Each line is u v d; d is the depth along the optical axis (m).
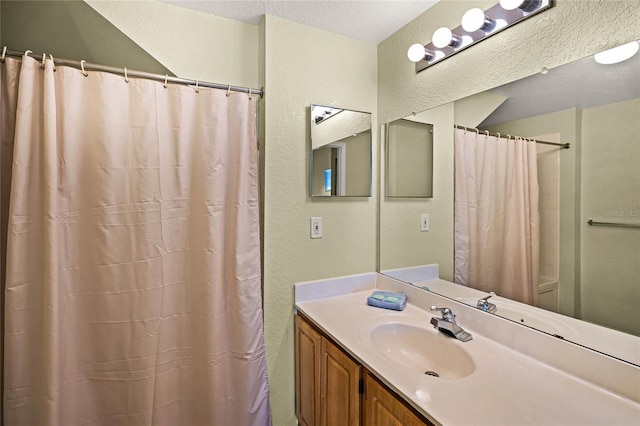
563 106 1.00
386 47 1.77
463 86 1.34
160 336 1.33
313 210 1.66
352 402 1.13
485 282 1.26
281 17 1.55
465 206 1.35
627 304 0.87
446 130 1.42
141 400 1.28
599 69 0.91
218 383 1.39
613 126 0.89
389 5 1.47
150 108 1.28
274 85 1.55
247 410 1.45
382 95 1.80
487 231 1.26
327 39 1.69
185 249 1.39
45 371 1.12
